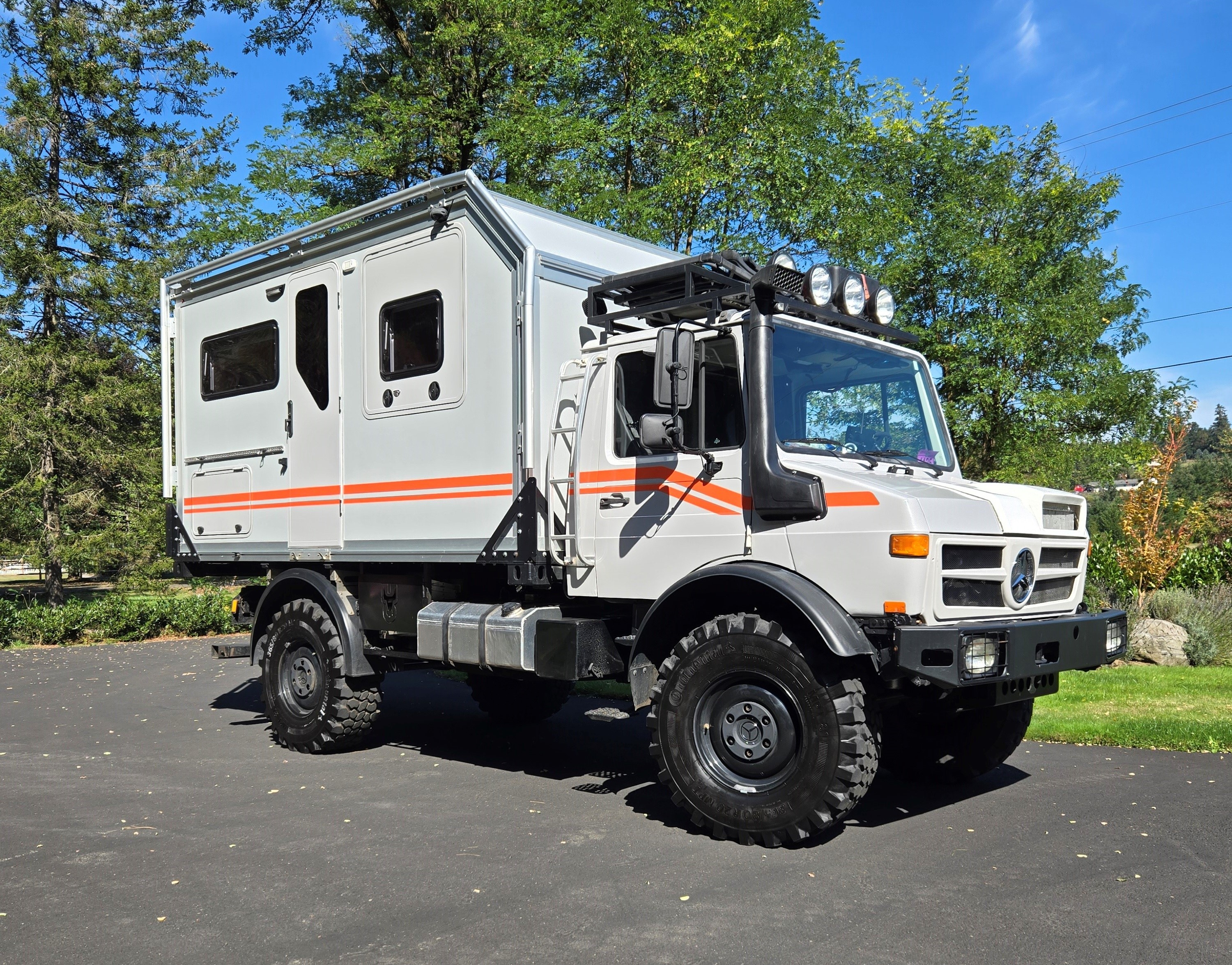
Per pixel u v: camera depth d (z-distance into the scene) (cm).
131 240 2195
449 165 1811
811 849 481
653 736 529
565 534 596
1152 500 1240
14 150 2025
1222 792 581
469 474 632
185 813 561
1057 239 1591
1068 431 1634
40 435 1933
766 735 492
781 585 480
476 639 625
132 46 2202
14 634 1568
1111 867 446
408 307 677
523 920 389
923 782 626
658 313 567
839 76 1517
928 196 1569
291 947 366
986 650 464
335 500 725
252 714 923
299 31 2020
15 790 619
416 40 1798
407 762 705
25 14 2109
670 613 544
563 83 1584
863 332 600
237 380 819
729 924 383
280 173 1698
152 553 2008
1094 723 761
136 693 1060
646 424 506
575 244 656
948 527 469
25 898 421
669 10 1409
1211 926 375
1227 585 1240
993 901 404
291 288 767
